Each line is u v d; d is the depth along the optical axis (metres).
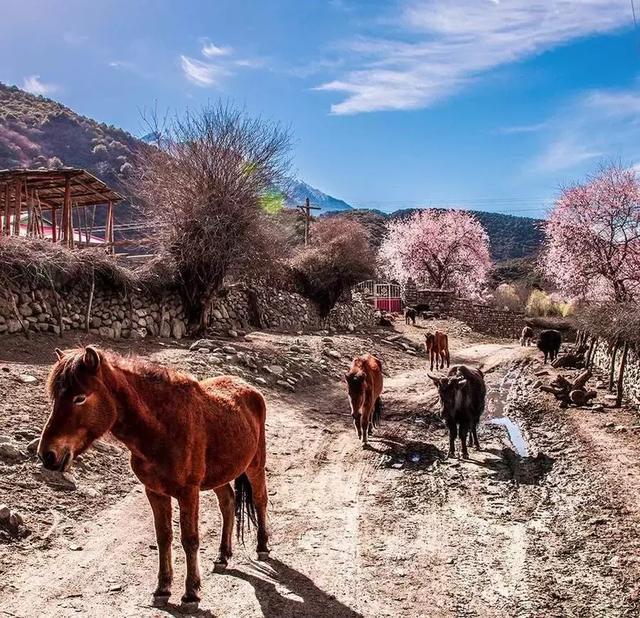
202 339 18.30
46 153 86.94
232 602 5.47
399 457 11.00
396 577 6.29
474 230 55.78
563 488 9.29
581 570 6.52
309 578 6.12
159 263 19.81
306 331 28.12
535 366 25.06
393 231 59.06
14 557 5.98
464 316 48.69
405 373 22.52
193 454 5.11
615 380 18.55
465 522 7.93
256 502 6.52
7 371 11.18
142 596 5.49
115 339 17.20
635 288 30.14
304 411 14.36
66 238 19.28
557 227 32.19
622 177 30.72
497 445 11.99
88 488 7.88
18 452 7.95
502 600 5.88
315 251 31.28
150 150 21.09
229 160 20.48
